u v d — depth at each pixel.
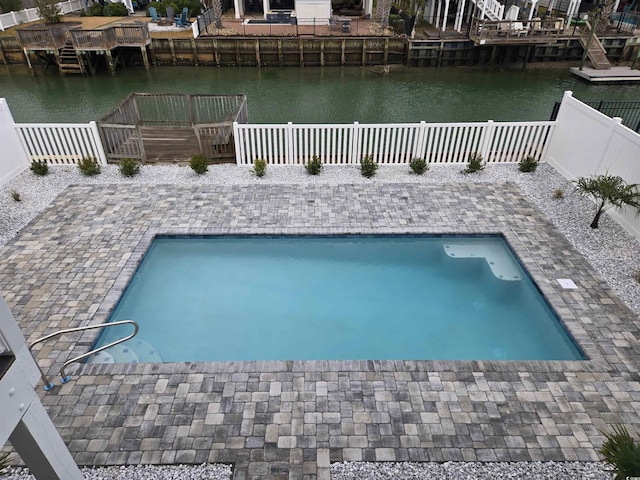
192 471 4.36
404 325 6.71
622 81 21.89
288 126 10.08
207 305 6.99
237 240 8.22
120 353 6.04
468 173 10.26
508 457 4.52
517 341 6.41
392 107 19.19
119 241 7.82
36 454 2.90
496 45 24.00
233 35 24.58
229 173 10.25
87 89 21.58
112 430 4.73
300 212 8.73
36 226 8.18
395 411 4.96
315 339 6.45
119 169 10.29
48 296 6.54
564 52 24.89
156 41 24.05
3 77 23.33
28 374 2.66
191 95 12.51
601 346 5.79
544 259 7.44
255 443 4.62
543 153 10.80
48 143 10.54
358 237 8.18
